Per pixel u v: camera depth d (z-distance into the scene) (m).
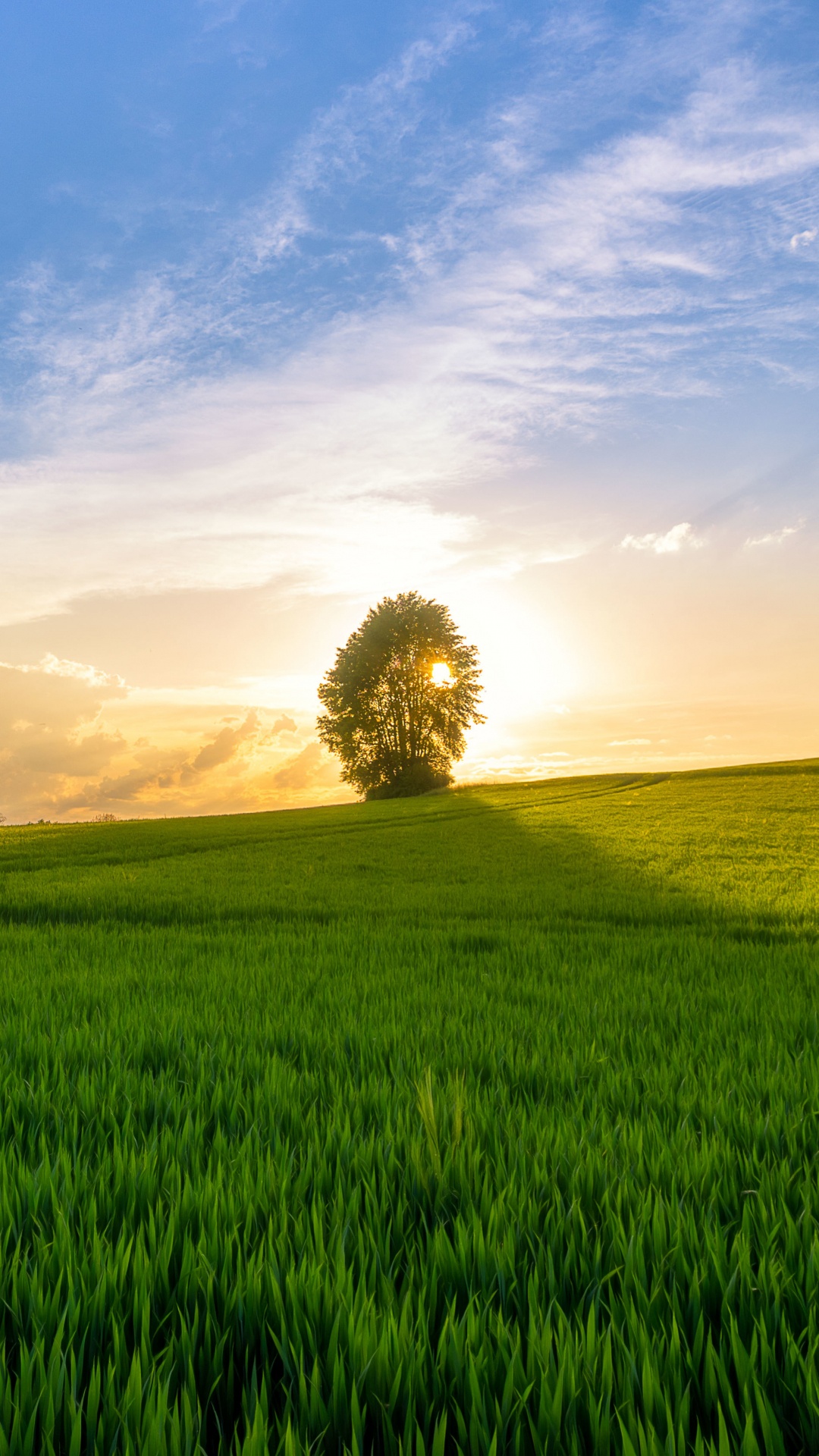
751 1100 4.43
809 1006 7.07
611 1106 4.44
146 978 8.80
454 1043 5.71
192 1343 2.23
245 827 47.22
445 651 75.69
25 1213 3.13
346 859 28.69
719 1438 1.80
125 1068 5.08
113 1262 2.67
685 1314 2.44
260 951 11.22
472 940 12.11
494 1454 1.77
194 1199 3.10
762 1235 2.83
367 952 10.85
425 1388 2.07
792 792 52.16
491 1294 2.44
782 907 15.72
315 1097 4.58
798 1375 2.05
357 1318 2.32
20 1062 5.32
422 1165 3.40
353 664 75.00
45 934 13.16
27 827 55.16
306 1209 3.05
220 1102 4.48
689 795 53.69
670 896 17.78
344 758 77.38
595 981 8.59
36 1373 2.14
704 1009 7.04
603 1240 2.83
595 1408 1.93
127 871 25.86
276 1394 2.21
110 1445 1.94
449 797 67.12
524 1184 3.16
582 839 33.44
